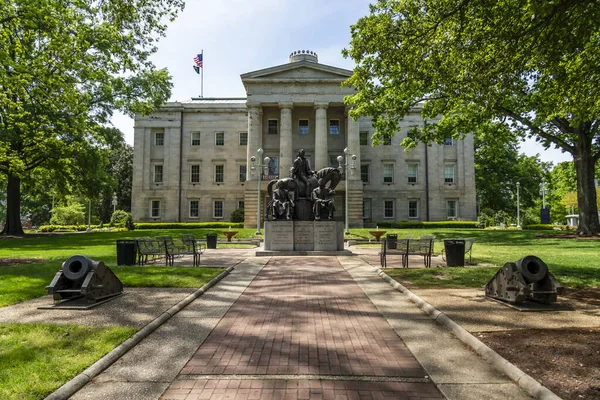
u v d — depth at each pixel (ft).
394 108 83.41
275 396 14.66
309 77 158.92
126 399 14.58
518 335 20.74
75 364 16.98
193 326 23.72
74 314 25.59
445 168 185.98
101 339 20.31
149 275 39.81
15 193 130.41
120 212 177.47
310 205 67.46
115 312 26.07
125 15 56.34
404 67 43.29
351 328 23.27
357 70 57.36
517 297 26.58
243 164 183.62
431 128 100.12
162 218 181.68
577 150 97.45
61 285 28.53
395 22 41.52
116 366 17.67
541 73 46.80
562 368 16.30
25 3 56.65
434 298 29.94
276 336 21.76
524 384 15.23
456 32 37.81
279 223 65.77
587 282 36.32
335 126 175.11
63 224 197.98
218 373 16.81
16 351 18.35
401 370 17.12
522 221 181.06
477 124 91.09
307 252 63.98
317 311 27.35
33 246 84.17
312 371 16.97
